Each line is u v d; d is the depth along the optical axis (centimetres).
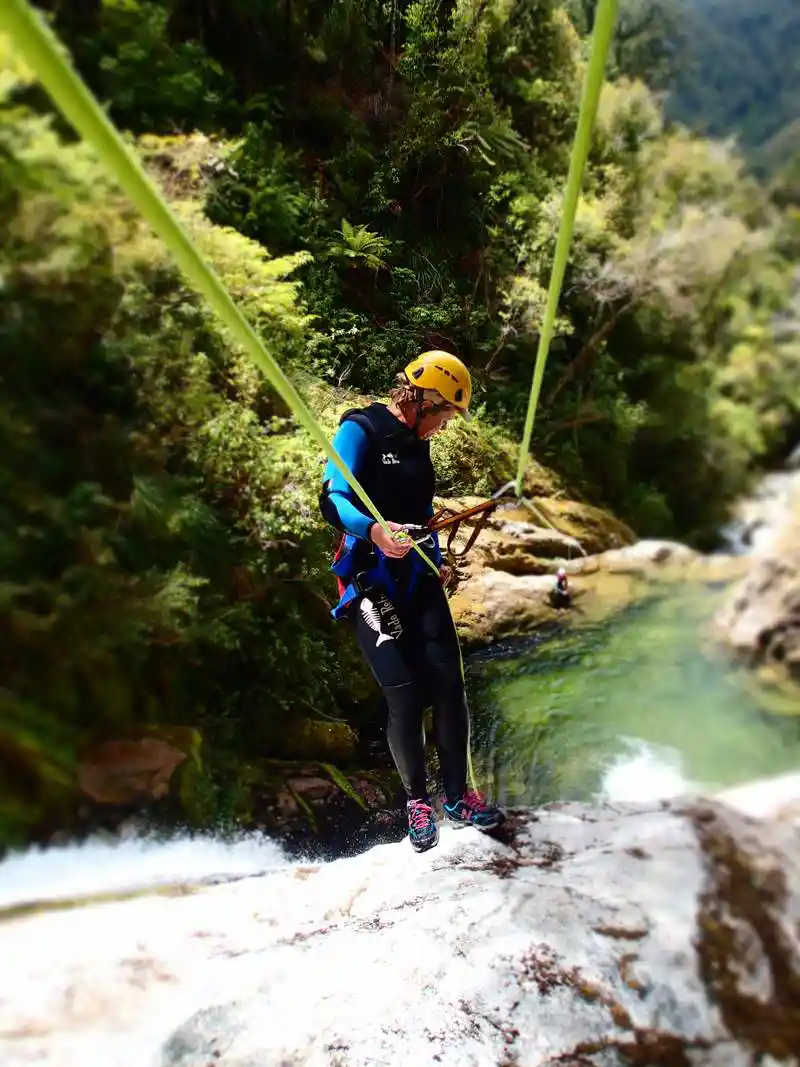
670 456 1370
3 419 441
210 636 447
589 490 1055
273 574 505
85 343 488
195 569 473
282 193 710
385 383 712
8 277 462
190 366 519
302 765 463
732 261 1495
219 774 429
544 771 484
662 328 1339
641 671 600
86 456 471
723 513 1379
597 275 1109
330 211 778
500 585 700
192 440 503
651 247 1202
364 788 457
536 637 666
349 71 834
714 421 1434
